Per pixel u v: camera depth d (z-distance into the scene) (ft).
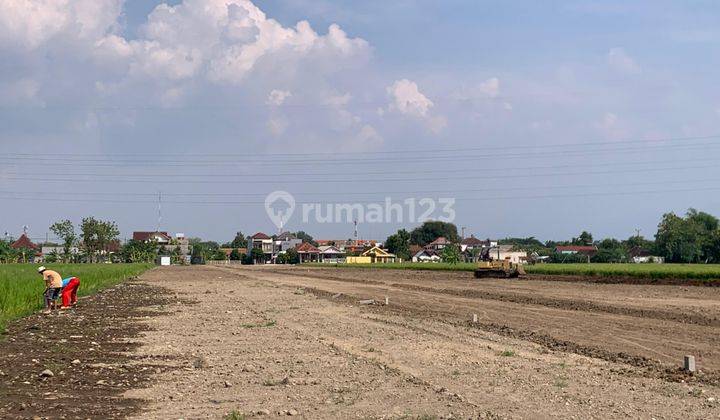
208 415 37.29
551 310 101.24
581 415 37.04
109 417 36.86
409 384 45.11
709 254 396.57
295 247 578.66
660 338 69.56
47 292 101.50
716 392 43.01
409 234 601.62
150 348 62.28
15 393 42.50
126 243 540.93
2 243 426.51
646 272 189.78
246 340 67.62
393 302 118.42
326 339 67.77
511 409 38.32
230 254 617.21
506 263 217.36
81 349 61.41
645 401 40.32
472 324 80.74
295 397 41.52
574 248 540.52
